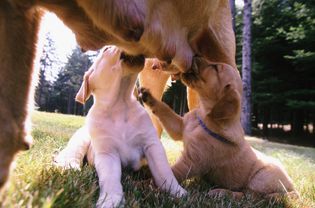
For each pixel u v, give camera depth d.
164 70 0.62
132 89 0.53
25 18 0.34
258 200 0.59
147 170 0.59
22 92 0.33
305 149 2.32
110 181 0.45
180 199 0.47
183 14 0.50
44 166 0.48
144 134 0.53
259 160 0.68
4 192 0.31
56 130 1.27
